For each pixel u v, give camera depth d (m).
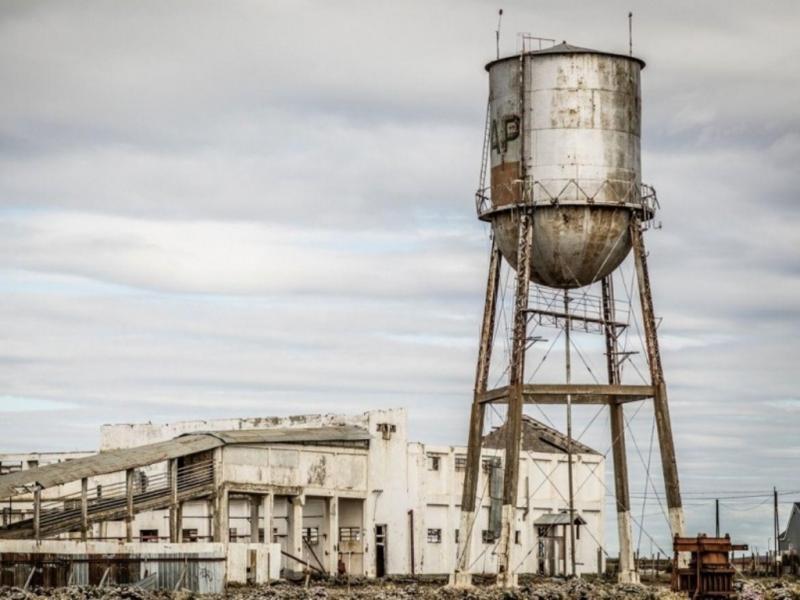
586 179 81.81
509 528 81.00
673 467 82.19
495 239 84.75
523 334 81.44
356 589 87.62
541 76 82.56
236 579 89.25
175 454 95.25
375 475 108.88
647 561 127.75
